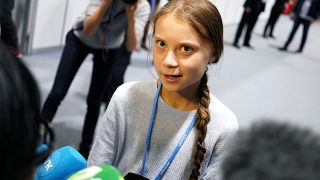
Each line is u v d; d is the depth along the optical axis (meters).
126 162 0.81
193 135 0.76
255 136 0.28
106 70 1.77
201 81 0.77
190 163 0.77
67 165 0.59
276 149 0.26
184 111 0.77
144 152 0.79
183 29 0.65
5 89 0.27
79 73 3.23
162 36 0.66
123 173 0.81
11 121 0.27
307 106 3.76
